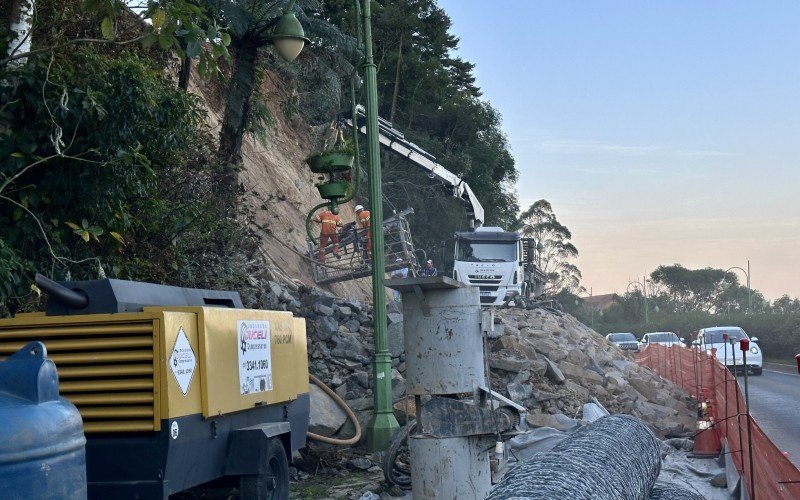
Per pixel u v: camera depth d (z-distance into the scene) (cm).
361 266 2556
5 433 419
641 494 606
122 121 988
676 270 13462
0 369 455
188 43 861
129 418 651
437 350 850
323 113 3278
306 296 1652
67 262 1005
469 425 830
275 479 819
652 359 2975
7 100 938
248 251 1639
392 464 1015
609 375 1664
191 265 1348
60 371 661
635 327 10044
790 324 5559
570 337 1983
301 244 2684
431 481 830
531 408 1409
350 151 1301
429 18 5631
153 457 645
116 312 694
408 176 4784
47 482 435
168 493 649
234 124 1734
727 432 1181
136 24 1247
